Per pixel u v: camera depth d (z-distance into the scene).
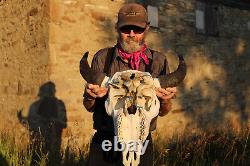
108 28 7.78
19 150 6.27
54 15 7.05
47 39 7.03
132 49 3.19
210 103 10.21
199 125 9.86
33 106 7.34
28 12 7.49
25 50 7.58
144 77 3.00
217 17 10.49
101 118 3.40
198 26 9.97
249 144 7.33
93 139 3.52
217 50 10.45
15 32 7.88
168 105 3.25
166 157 5.98
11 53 8.01
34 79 7.35
